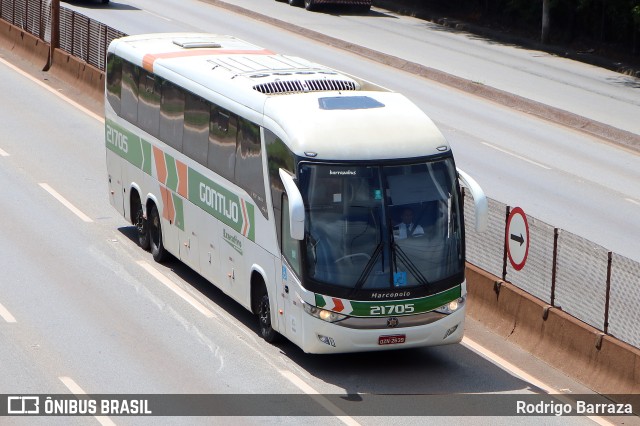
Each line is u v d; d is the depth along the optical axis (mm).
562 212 49562
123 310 35469
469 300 35938
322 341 30312
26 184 49500
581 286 31812
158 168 40094
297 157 30344
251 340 33500
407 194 30781
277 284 31938
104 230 44188
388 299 30312
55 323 33938
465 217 37375
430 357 32875
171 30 88812
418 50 91750
